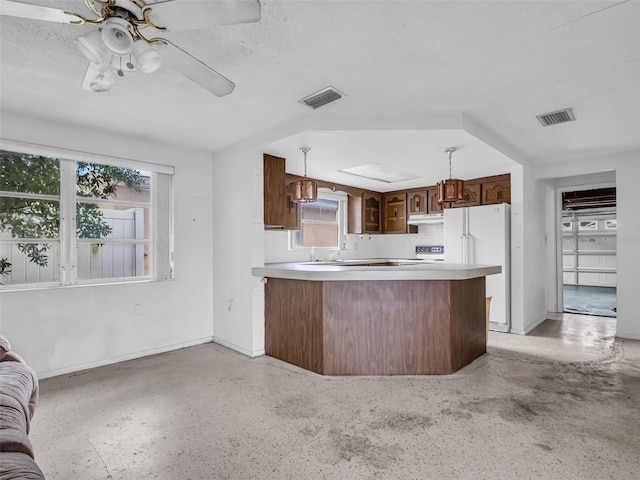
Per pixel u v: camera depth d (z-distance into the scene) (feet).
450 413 7.43
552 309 18.28
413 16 5.53
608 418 7.17
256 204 11.45
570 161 14.57
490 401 7.99
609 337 13.43
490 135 10.98
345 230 19.38
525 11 5.41
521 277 14.11
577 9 5.36
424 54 6.64
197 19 4.44
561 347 12.13
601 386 8.80
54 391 8.70
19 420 3.80
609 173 16.20
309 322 10.08
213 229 13.21
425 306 9.61
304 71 7.26
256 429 6.85
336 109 9.18
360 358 9.66
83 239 10.68
